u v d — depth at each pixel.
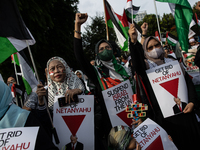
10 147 1.63
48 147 1.69
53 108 2.34
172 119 2.57
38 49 12.60
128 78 2.83
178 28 3.79
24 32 2.45
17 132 1.68
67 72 2.52
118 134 2.04
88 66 2.68
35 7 10.56
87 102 2.37
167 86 2.63
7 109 1.78
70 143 2.27
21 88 3.32
